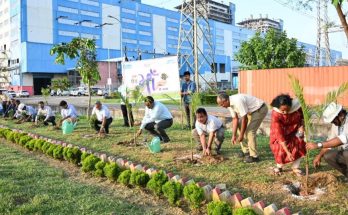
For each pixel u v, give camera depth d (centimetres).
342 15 675
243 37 9669
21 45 5953
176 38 8706
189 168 689
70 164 766
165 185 514
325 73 1991
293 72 2114
